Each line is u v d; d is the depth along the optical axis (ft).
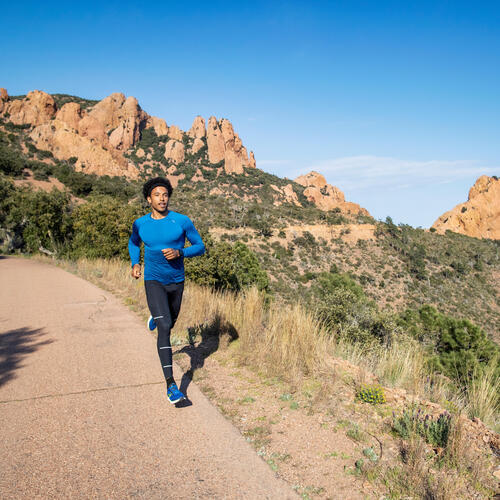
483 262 375.86
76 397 10.50
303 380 12.15
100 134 469.98
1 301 26.66
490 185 588.09
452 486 6.73
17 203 105.50
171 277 10.77
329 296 37.01
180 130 654.53
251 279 71.87
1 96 469.16
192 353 14.88
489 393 11.40
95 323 19.65
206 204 403.34
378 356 15.11
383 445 8.45
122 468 7.16
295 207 474.08
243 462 7.50
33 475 6.88
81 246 71.36
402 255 345.10
